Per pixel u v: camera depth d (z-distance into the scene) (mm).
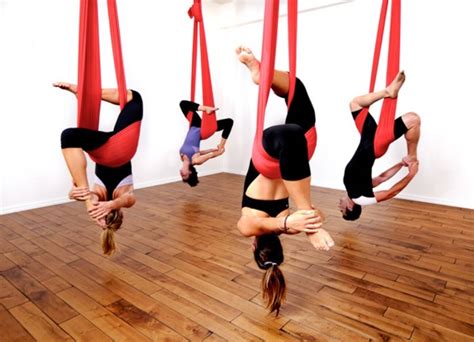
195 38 3092
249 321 1598
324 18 4141
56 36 3494
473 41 3193
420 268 2127
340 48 4062
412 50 3531
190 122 3686
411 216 3170
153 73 4453
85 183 1475
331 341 1446
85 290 1897
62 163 3689
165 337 1484
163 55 4543
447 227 2867
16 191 3391
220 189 4430
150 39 4371
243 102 5250
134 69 4238
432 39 3404
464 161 3395
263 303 1753
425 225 2924
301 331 1517
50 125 3557
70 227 2945
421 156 3639
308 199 1069
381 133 2055
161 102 4602
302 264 2201
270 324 1571
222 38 5320
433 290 1857
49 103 3518
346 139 4172
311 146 1490
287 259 2279
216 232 2836
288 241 2600
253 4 4812
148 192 4254
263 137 1123
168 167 4820
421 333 1487
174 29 4637
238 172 5555
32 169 3475
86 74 1563
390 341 1438
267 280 1490
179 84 4801
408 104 3631
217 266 2203
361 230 2816
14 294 1851
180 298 1811
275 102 4625
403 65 3605
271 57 1142
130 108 1764
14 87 3262
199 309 1703
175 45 4676
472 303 1722
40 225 2994
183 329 1539
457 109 3365
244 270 2143
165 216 3266
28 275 2074
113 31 1663
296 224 1057
